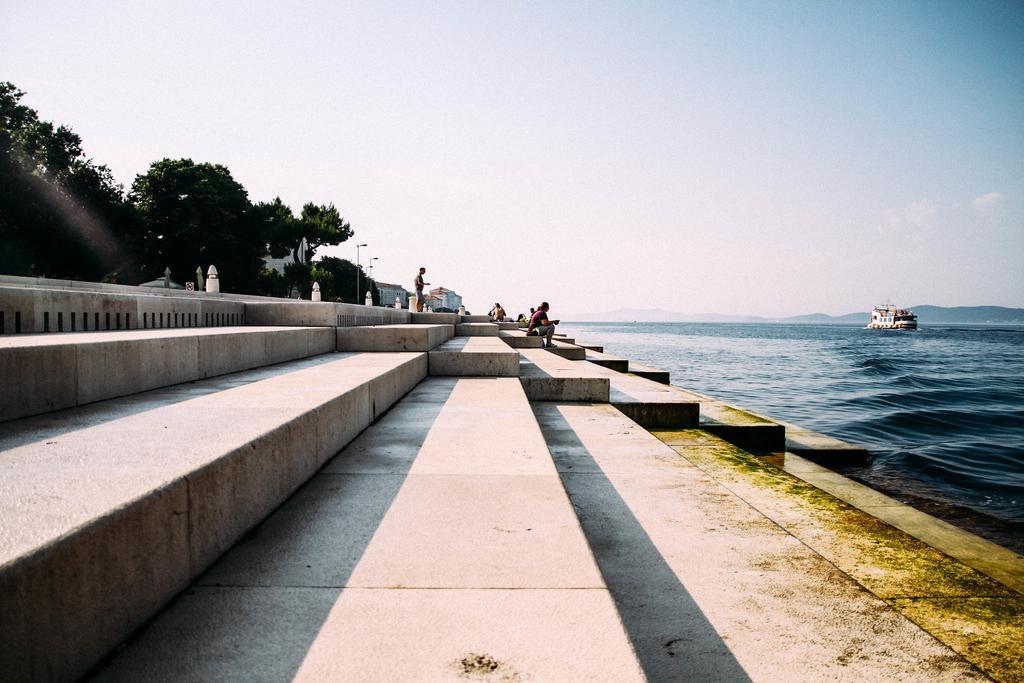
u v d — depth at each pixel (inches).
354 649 72.6
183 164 1920.5
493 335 734.5
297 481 137.8
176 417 137.5
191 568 91.0
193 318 407.5
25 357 135.9
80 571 66.1
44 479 86.3
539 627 77.6
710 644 103.0
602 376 351.6
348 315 577.9
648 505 173.8
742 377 1138.7
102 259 1648.6
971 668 97.7
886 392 881.5
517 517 119.3
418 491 136.3
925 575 136.0
